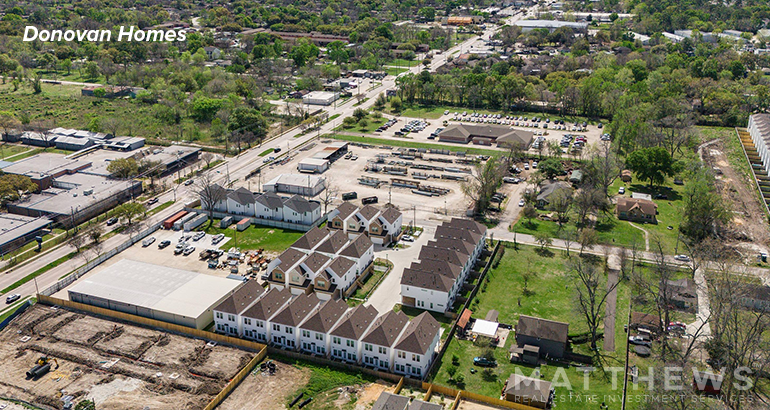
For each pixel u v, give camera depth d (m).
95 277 159.62
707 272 166.38
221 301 149.62
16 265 173.62
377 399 115.06
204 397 120.38
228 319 140.88
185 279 159.88
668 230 196.38
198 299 150.00
